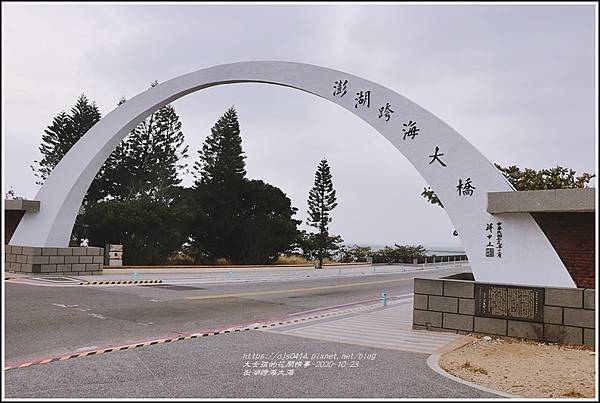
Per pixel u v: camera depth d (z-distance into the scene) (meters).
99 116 36.91
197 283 20.03
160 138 37.03
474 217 11.10
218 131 37.66
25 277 18.00
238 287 19.05
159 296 14.78
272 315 12.19
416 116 12.36
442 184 11.63
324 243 40.69
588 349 8.20
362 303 15.19
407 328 10.15
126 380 6.16
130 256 30.58
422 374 6.62
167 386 5.95
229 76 17.20
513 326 8.96
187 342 8.48
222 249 37.38
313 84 14.47
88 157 19.92
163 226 31.30
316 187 38.16
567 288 8.55
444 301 9.69
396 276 29.22
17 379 6.11
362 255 47.56
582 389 6.01
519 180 15.34
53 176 20.39
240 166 37.03
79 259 19.97
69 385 5.91
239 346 8.20
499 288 9.16
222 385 6.04
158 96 19.47
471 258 10.97
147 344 8.23
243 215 37.06
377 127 12.92
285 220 37.41
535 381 6.34
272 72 15.72
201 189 37.06
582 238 10.59
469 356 7.68
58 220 19.36
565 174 15.33
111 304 12.59
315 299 15.95
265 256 37.91
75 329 9.29
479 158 11.30
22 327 9.22
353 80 13.68
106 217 28.47
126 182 37.22
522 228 10.58
